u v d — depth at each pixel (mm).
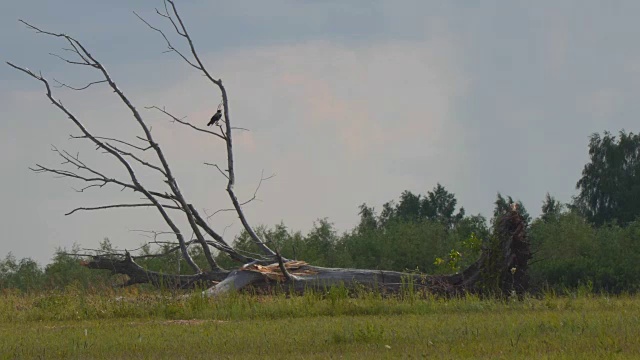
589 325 26453
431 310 36156
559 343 22984
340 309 36344
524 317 30312
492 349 22359
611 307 34938
